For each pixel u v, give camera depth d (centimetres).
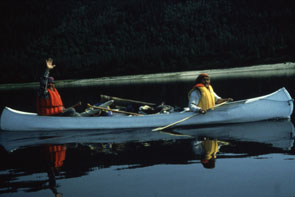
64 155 453
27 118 687
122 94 1558
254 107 645
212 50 8362
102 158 425
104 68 8869
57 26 18650
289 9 12450
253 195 279
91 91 2108
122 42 15475
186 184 315
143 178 339
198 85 630
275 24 11612
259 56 6806
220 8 14375
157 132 597
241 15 13288
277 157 380
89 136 593
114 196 295
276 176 319
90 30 17138
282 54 6594
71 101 1338
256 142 461
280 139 471
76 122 665
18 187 330
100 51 15100
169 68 7756
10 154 478
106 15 18275
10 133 669
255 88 1357
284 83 1488
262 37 8506
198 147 452
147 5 17212
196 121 645
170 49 8931
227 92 1275
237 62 6944
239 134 528
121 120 651
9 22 18950
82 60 9862
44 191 316
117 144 507
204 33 13400
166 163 385
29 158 446
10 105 1336
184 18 14888
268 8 13238
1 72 8919
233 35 12238
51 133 646
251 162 367
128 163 394
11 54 16062
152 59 8544
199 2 15338
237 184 305
